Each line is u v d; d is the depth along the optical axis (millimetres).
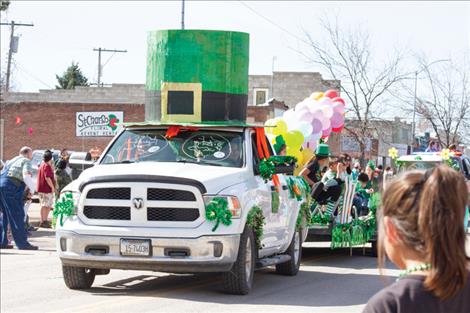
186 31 12391
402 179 3113
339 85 44031
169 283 12195
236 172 10938
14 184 16438
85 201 10555
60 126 51938
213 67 12375
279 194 12250
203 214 10273
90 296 10883
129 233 10289
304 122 18219
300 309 10102
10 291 11227
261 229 11094
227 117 12414
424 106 45156
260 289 11719
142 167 10750
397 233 3078
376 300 3031
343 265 15195
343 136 47656
